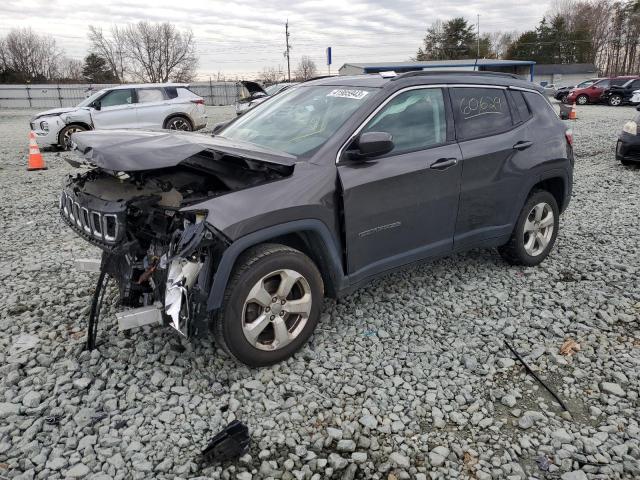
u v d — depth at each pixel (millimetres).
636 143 9445
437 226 4016
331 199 3367
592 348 3588
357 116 3623
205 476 2471
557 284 4566
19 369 3303
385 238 3707
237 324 3051
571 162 4977
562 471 2539
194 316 2900
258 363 3223
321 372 3283
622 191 7996
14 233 6254
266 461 2561
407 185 3715
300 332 3361
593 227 6234
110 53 78812
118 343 3533
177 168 3371
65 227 6508
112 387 3107
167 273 3010
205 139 3377
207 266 2924
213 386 3107
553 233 5008
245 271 3039
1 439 2678
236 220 2955
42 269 4992
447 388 3160
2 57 78500
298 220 3199
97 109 14141
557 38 77812
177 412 2904
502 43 91688
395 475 2504
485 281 4648
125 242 3105
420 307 4152
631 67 83125
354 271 3590
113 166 2799
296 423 2838
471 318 4004
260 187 3162
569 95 33031
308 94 4285
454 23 80688
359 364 3375
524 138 4508
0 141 16344
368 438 2729
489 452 2645
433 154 3887
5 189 8742
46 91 43500
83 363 3330
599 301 4254
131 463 2541
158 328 3725
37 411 2883
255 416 2887
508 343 3650
